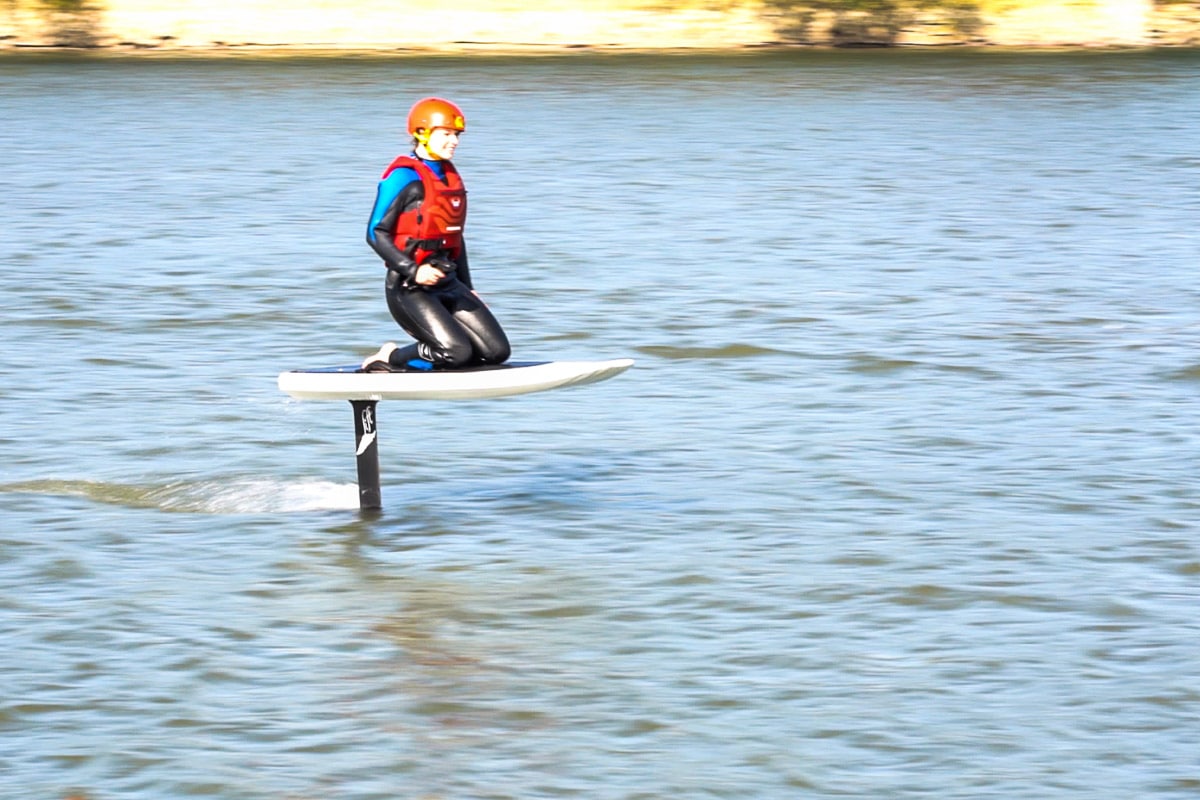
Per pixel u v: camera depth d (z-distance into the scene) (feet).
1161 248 158.51
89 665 64.03
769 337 121.60
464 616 69.05
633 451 93.35
